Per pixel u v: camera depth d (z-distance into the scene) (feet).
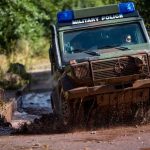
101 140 54.65
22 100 111.24
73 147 51.60
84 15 69.51
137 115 63.67
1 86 118.21
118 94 61.26
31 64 178.40
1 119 76.13
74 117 62.95
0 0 125.80
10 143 56.65
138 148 49.39
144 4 103.09
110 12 69.51
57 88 66.13
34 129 67.21
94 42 67.72
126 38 67.92
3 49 142.82
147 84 60.95
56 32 68.85
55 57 67.31
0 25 131.03
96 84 61.21
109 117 63.41
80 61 62.23
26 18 130.62
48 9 149.18
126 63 61.00
